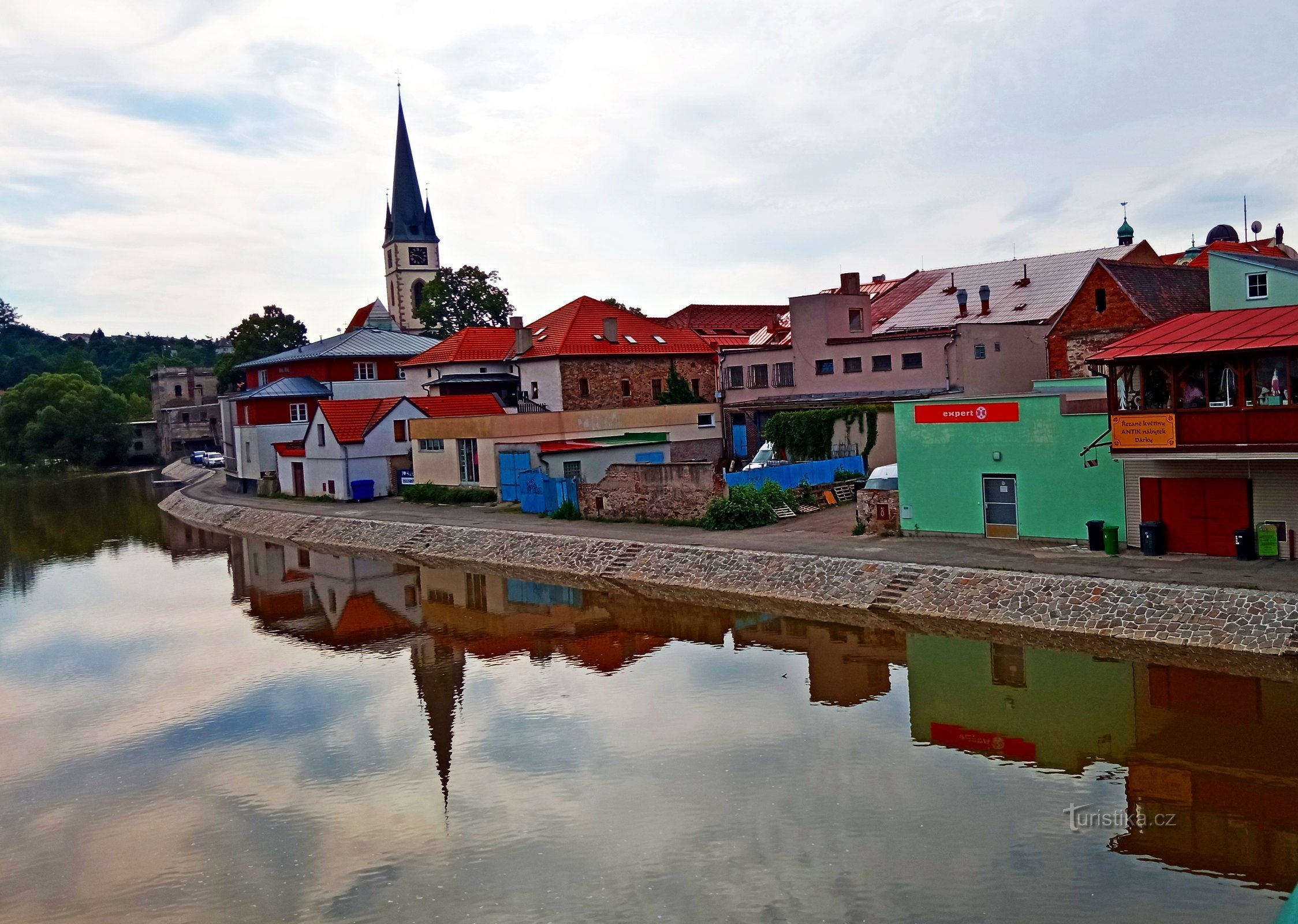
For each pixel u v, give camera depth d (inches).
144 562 1953.7
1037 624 1019.9
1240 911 543.2
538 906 593.3
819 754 790.5
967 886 583.2
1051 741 790.5
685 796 728.3
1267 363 1007.0
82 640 1325.0
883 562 1209.4
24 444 4505.4
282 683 1084.5
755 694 938.7
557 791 753.6
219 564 1876.2
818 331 2155.5
